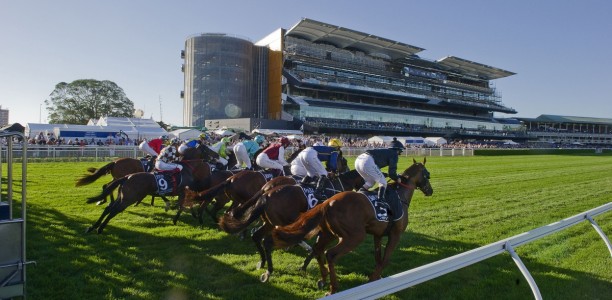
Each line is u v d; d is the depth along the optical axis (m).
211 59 51.06
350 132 52.88
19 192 9.44
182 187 6.62
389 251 4.38
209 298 3.80
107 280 4.19
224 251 5.31
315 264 4.89
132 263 4.70
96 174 7.77
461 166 20.41
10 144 3.18
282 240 3.92
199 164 7.06
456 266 2.90
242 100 52.56
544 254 5.38
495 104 77.00
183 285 4.10
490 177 15.02
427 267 2.68
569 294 4.11
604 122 87.12
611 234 6.52
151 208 8.09
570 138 85.00
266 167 6.46
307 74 53.91
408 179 4.95
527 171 17.88
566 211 8.37
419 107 67.00
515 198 10.01
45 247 5.21
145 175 6.30
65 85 47.91
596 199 10.01
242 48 52.53
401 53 64.38
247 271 4.55
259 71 54.91
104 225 5.97
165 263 4.75
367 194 4.26
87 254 4.99
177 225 6.69
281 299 3.85
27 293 3.81
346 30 54.50
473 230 6.68
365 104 58.03
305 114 50.69
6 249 3.04
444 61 70.06
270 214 4.53
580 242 5.98
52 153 17.98
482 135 66.88
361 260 5.09
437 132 60.91
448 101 66.62
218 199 6.81
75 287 3.99
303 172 5.89
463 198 9.91
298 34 55.69
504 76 80.00
